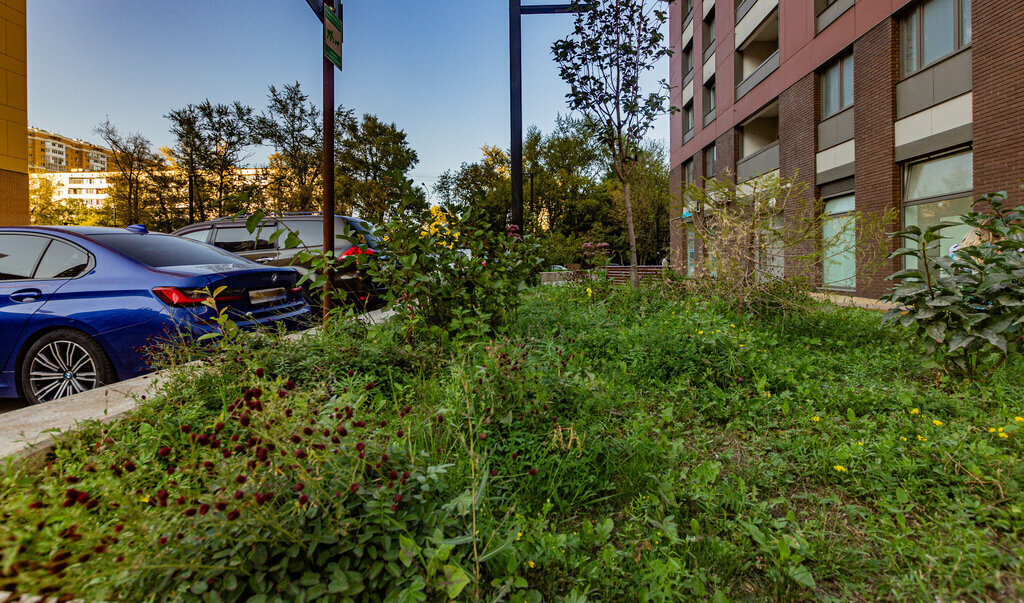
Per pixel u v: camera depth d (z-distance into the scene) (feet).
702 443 9.39
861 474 8.03
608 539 6.55
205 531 4.47
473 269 13.91
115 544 4.13
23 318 12.84
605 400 10.23
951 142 30.94
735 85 59.31
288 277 16.05
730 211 19.44
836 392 11.53
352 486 5.01
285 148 119.24
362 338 12.48
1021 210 11.43
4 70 64.23
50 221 168.14
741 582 5.84
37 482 5.55
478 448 7.42
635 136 24.36
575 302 22.27
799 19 45.83
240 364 10.21
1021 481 7.20
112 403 9.56
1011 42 27.09
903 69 34.96
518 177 31.27
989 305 11.14
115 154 110.83
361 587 4.52
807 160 44.96
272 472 4.88
